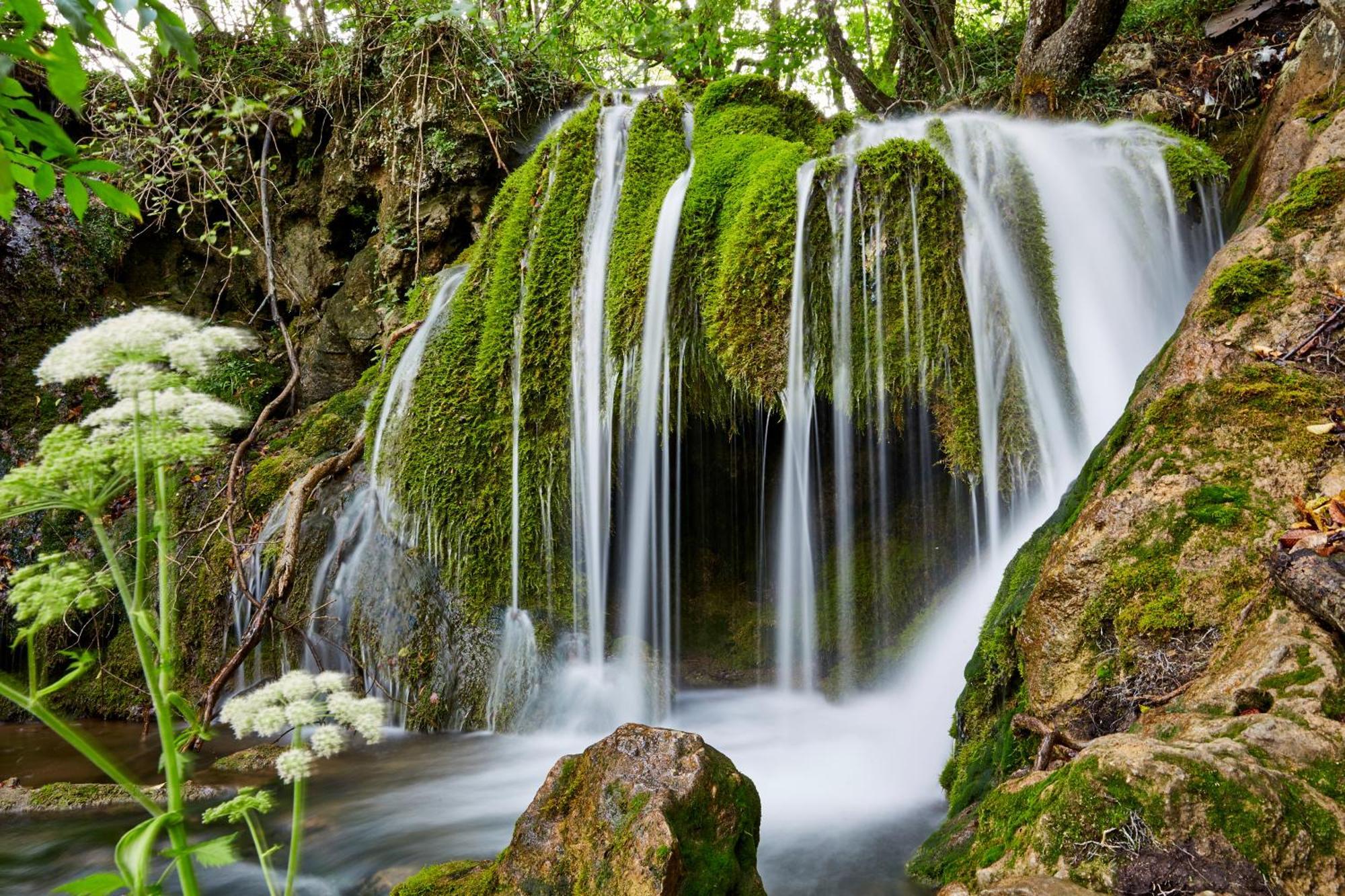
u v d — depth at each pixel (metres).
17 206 6.93
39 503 1.12
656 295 4.67
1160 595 2.56
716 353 4.43
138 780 4.22
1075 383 4.55
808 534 4.76
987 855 2.22
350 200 7.19
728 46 9.37
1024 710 2.73
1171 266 5.26
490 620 4.81
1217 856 1.75
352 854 3.19
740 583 5.50
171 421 1.18
